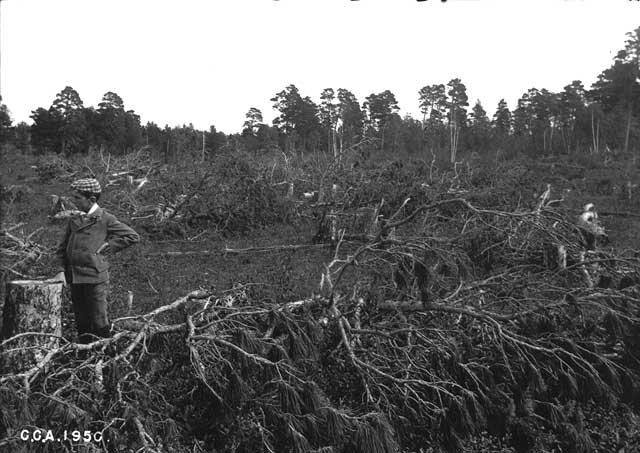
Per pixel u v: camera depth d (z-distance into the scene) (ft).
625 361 16.67
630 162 127.85
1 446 11.53
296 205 45.98
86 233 16.01
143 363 14.96
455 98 260.62
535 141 248.52
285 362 14.55
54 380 13.91
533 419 15.57
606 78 249.55
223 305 17.56
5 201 53.26
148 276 26.43
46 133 210.18
